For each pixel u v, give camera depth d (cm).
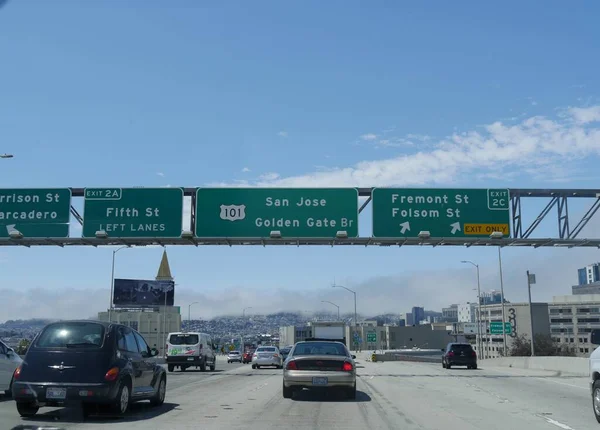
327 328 4412
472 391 2044
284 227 2889
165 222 2897
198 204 2912
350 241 2936
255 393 1919
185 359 3506
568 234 2938
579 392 2033
